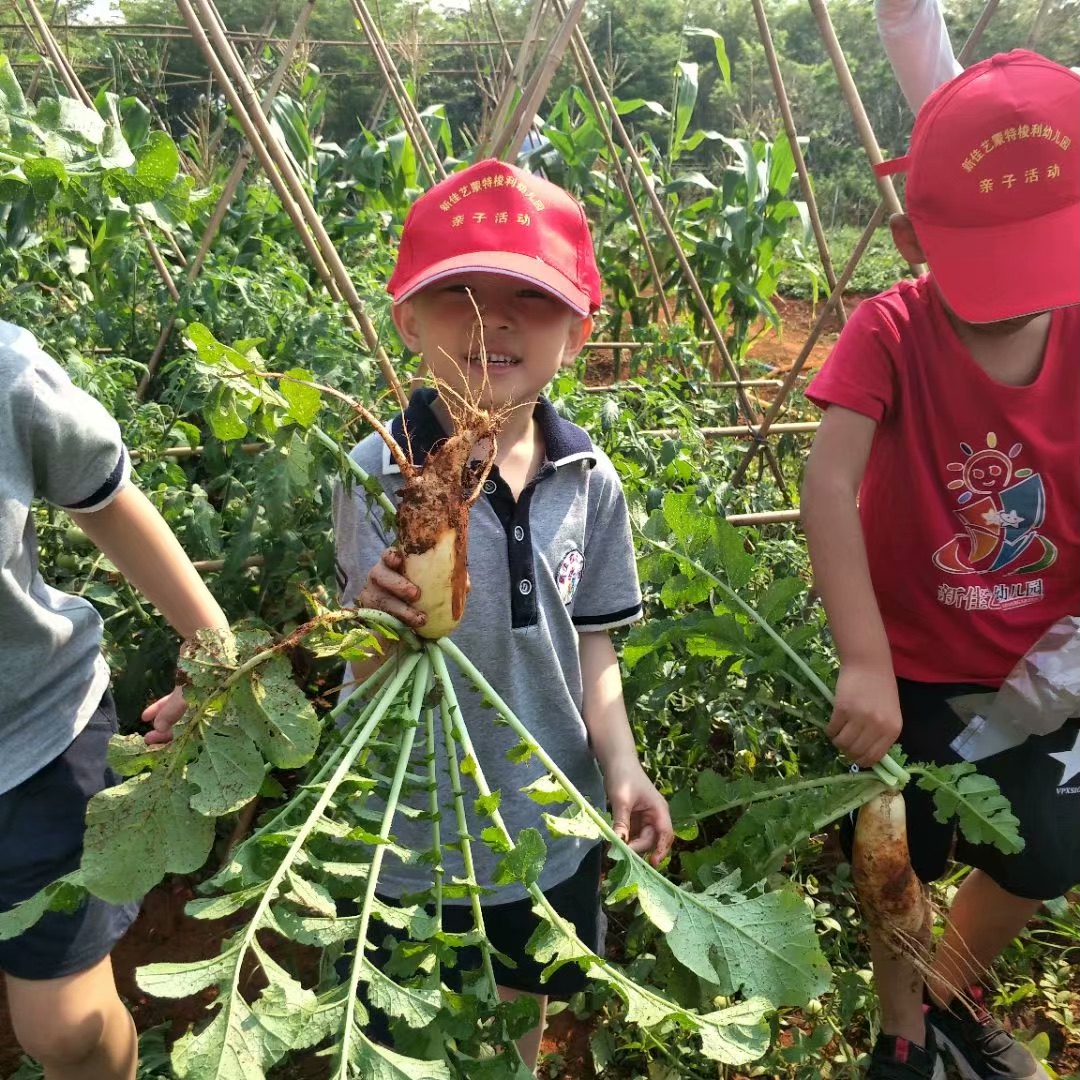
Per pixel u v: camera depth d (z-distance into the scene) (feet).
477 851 5.38
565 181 22.13
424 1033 3.54
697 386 16.75
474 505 5.13
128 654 8.67
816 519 5.81
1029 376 5.84
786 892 4.17
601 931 6.08
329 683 8.93
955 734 6.07
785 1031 7.09
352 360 9.80
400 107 16.94
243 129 9.20
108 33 34.63
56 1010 4.90
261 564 9.04
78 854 4.95
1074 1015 7.50
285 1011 3.09
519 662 5.25
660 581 6.31
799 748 8.76
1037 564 6.03
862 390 5.88
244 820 8.17
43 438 4.43
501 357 5.16
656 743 8.87
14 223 11.39
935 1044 6.25
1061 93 5.24
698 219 22.29
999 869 5.97
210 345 4.62
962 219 5.29
